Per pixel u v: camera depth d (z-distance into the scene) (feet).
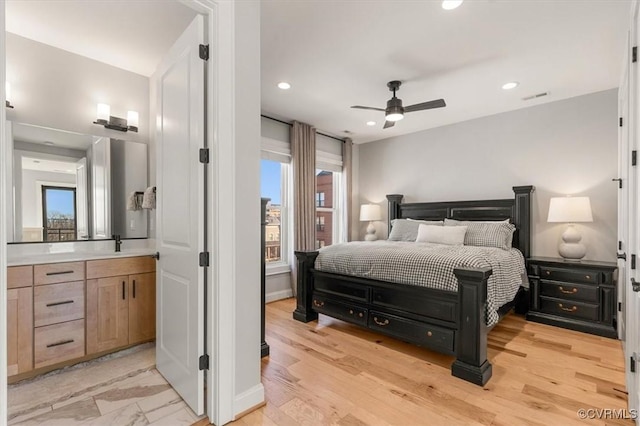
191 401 6.19
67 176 9.39
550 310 11.45
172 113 6.92
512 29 8.04
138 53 9.48
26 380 7.36
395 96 11.32
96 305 8.28
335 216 19.17
